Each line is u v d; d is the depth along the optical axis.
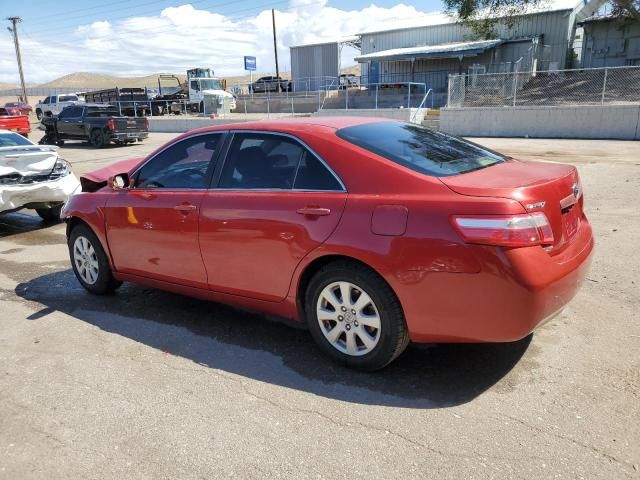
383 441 2.79
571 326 3.98
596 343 3.71
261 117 31.73
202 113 37.03
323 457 2.69
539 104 21.78
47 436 2.96
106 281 5.00
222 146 4.05
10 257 6.79
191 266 4.15
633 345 3.66
